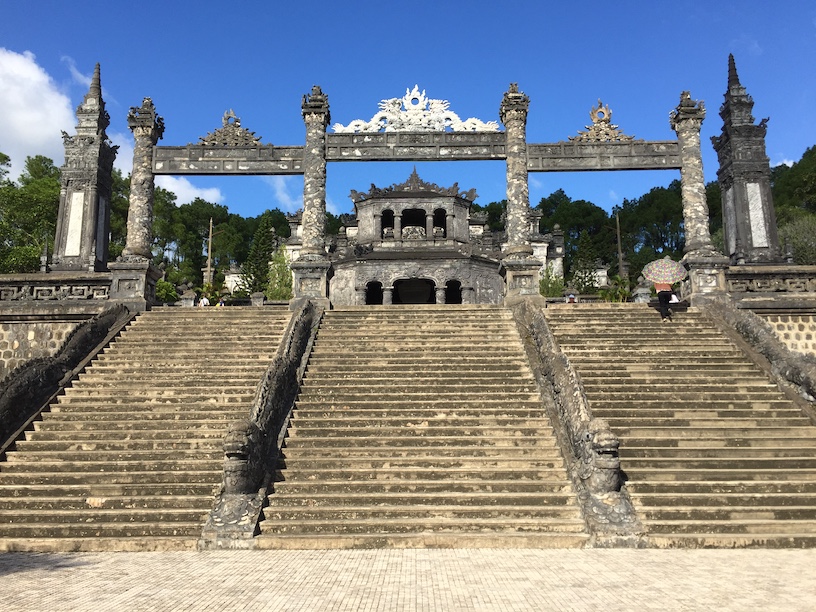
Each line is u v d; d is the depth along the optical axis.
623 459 12.39
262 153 23.73
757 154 23.17
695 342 17.70
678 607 7.12
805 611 6.97
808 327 19.73
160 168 23.34
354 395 14.89
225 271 62.53
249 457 11.33
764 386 15.12
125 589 8.02
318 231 22.80
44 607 7.27
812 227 41.41
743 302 19.81
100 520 11.01
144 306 20.44
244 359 16.88
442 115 24.08
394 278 42.91
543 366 15.62
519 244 22.53
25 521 10.99
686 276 21.30
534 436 13.28
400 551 10.09
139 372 16.20
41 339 20.03
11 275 20.83
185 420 13.93
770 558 9.52
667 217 77.69
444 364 16.56
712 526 10.66
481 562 9.32
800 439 12.98
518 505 11.35
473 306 20.67
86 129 24.48
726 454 12.69
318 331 18.66
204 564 9.34
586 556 9.67
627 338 17.98
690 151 22.92
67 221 23.70
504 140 23.77
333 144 23.69
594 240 77.62
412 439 13.20
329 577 8.52
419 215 49.41
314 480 12.09
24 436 13.47
